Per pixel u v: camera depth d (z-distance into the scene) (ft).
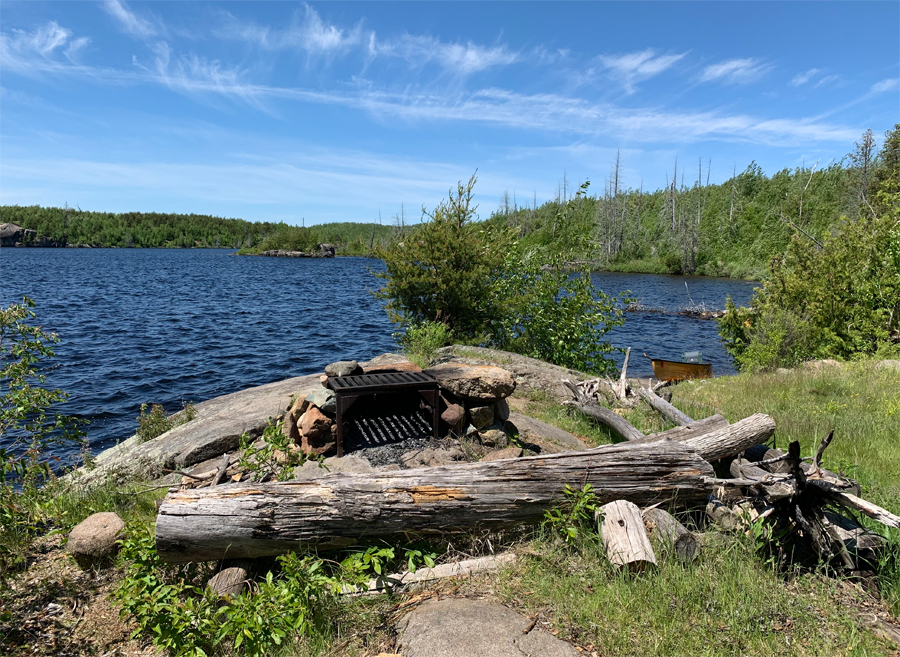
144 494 19.34
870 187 173.27
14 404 15.66
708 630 10.36
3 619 11.55
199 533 11.53
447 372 20.01
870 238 48.26
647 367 59.21
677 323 95.25
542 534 13.23
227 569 12.06
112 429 36.50
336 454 17.94
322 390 18.56
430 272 42.37
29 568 13.78
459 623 10.33
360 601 11.39
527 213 304.50
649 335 83.41
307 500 12.05
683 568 12.06
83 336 74.79
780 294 51.57
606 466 13.61
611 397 31.35
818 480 12.85
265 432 16.25
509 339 45.21
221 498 11.93
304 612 10.67
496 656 9.46
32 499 16.60
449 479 12.90
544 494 13.20
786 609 11.11
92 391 46.98
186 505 11.73
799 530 13.26
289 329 88.07
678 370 47.88
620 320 44.34
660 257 267.18
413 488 12.57
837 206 226.79
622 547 12.01
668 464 13.88
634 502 13.76
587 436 24.90
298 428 18.58
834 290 48.57
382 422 20.01
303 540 12.04
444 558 12.96
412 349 37.76
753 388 35.58
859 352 45.34
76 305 110.42
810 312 49.06
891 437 24.23
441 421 19.52
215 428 22.88
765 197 283.59
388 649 10.04
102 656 10.68
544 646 9.77
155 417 26.30
